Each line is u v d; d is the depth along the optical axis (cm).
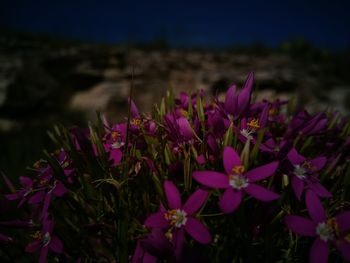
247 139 8
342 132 11
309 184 8
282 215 8
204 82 59
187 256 7
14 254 13
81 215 9
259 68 67
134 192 9
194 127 9
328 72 75
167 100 11
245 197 8
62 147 10
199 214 8
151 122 10
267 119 10
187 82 64
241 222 8
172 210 7
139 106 57
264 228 8
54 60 62
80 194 9
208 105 11
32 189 9
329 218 7
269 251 8
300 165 8
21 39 78
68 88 62
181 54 80
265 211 8
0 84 51
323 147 11
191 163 8
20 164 30
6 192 19
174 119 9
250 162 8
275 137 11
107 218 9
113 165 9
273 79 57
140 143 9
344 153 10
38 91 55
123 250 8
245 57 82
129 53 72
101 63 67
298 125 10
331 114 12
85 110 56
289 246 8
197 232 7
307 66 74
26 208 10
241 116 9
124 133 10
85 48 73
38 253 12
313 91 59
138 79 62
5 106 50
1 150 36
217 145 8
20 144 35
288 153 8
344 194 8
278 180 8
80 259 9
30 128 48
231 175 7
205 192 7
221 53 91
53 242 8
